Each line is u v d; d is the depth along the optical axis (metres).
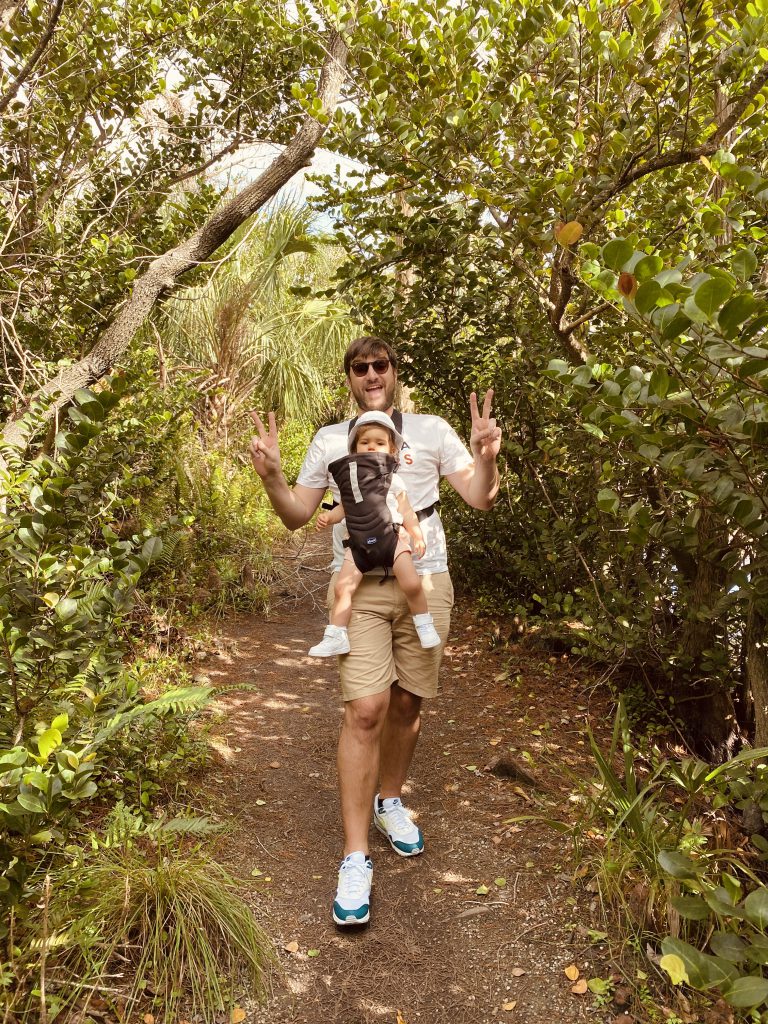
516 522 5.71
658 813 2.98
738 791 2.68
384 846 3.16
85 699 2.66
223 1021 2.25
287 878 2.95
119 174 5.88
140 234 6.07
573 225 2.51
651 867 2.63
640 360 3.37
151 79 5.21
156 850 2.75
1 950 2.13
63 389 4.41
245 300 9.38
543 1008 2.31
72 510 2.94
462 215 4.41
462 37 3.64
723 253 3.23
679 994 2.26
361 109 3.97
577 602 5.05
